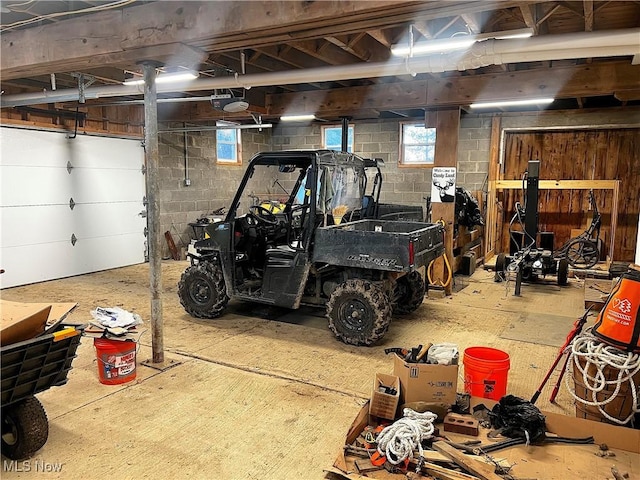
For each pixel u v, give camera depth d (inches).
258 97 244.7
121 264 291.9
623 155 289.9
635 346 97.0
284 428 106.7
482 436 99.1
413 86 218.1
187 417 111.0
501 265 263.9
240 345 159.6
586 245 269.7
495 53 134.3
